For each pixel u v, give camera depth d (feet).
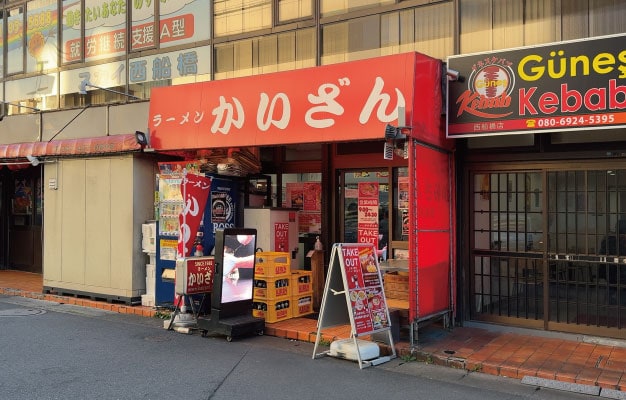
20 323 27.53
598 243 23.11
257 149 31.14
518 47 21.89
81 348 22.77
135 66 35.14
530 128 21.30
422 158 22.58
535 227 24.57
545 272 24.11
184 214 26.96
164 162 30.60
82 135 36.86
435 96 23.45
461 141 25.70
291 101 24.82
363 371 19.92
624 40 19.51
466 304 25.77
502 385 18.48
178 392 17.42
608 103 19.76
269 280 26.30
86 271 33.01
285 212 30.37
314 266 29.68
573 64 20.42
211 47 32.32
